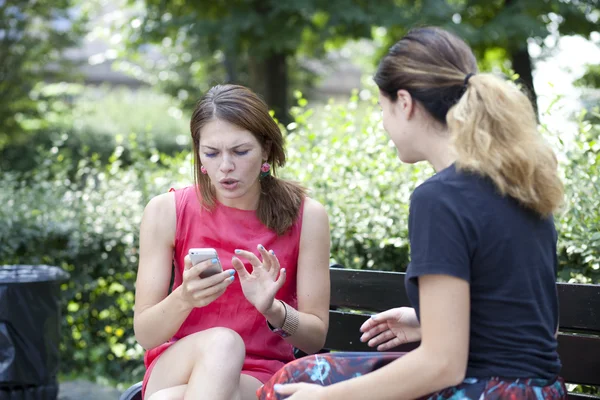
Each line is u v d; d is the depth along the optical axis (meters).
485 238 3.07
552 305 3.34
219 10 18.38
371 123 7.20
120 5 21.55
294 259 4.36
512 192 3.11
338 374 3.36
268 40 17.34
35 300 7.07
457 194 3.09
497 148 3.10
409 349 4.50
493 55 19.83
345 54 33.19
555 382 3.22
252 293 3.86
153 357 4.19
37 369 7.07
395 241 6.09
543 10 17.36
